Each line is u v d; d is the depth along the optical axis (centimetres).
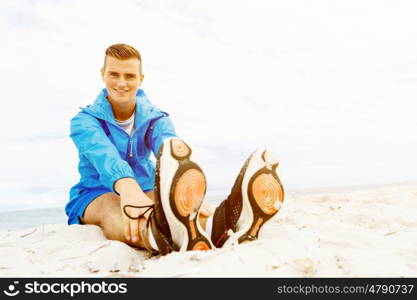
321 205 373
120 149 249
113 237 207
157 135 258
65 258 177
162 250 173
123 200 193
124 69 230
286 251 155
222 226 184
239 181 178
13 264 176
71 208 258
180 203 160
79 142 227
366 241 189
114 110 249
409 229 230
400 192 491
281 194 180
